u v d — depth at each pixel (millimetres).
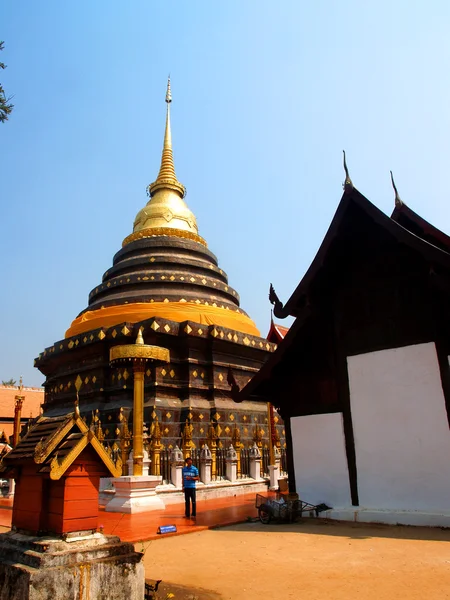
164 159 38094
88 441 6020
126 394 24797
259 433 22812
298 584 6695
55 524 5840
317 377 13117
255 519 12938
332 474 12312
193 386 24656
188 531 11445
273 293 13023
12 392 49875
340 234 12172
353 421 12195
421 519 10508
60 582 5121
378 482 11508
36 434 6594
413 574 6871
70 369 27984
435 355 11180
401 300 11938
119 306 27969
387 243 12359
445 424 10773
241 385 27172
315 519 12008
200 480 19312
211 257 34188
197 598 6273
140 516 14266
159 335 24844
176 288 29828
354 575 6984
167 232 33656
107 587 5461
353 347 12523
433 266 10867
